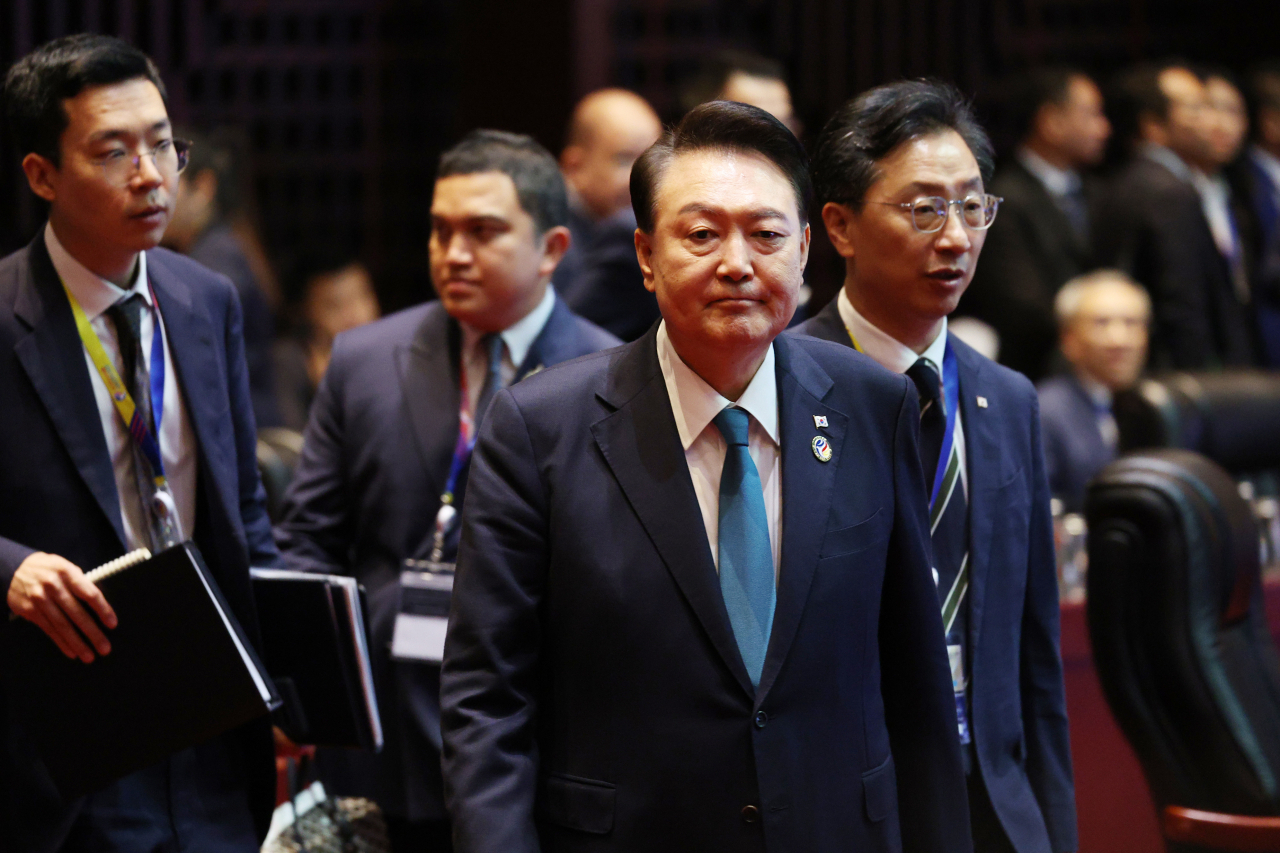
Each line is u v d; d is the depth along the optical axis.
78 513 4.68
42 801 4.65
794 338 4.19
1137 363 9.83
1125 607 5.81
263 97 14.88
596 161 8.83
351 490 5.96
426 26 15.08
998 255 11.97
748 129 3.75
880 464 4.05
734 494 3.88
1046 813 4.71
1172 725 5.78
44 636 4.43
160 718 4.44
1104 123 12.62
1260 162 12.63
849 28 14.62
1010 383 4.91
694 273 3.67
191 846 4.86
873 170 4.59
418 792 5.68
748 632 3.81
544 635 3.96
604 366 4.07
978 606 4.60
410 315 6.22
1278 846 5.58
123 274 4.86
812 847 3.77
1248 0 15.03
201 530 5.00
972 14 14.70
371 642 5.80
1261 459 8.11
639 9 14.52
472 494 3.97
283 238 15.05
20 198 12.91
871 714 3.96
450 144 15.09
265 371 10.30
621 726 3.78
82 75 4.53
